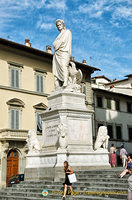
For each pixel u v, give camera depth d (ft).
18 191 41.19
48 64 129.90
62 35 49.70
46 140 47.19
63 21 50.80
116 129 154.40
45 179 43.06
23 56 120.67
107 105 152.97
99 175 37.24
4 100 111.55
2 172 104.94
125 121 160.86
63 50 48.75
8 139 105.19
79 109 45.68
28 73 121.39
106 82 193.06
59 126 42.19
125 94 161.48
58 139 44.06
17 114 114.62
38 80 124.67
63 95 46.37
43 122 48.49
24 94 118.32
